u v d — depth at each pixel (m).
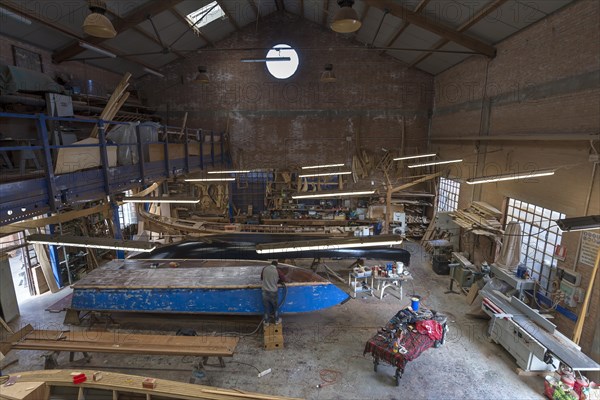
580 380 6.49
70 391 5.68
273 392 6.64
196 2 11.86
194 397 5.41
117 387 5.49
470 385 6.87
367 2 10.50
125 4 10.41
